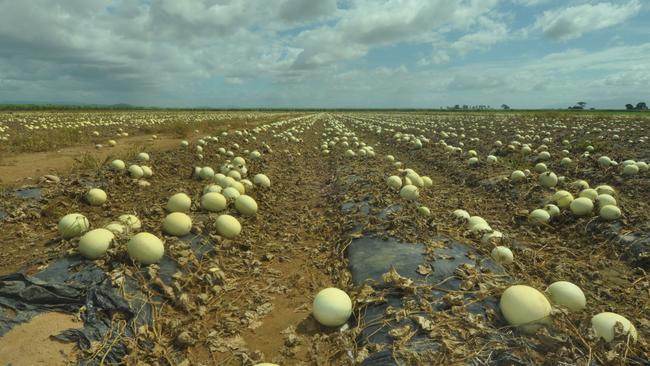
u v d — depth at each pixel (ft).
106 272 17.56
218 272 20.26
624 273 22.63
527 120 143.13
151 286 17.63
